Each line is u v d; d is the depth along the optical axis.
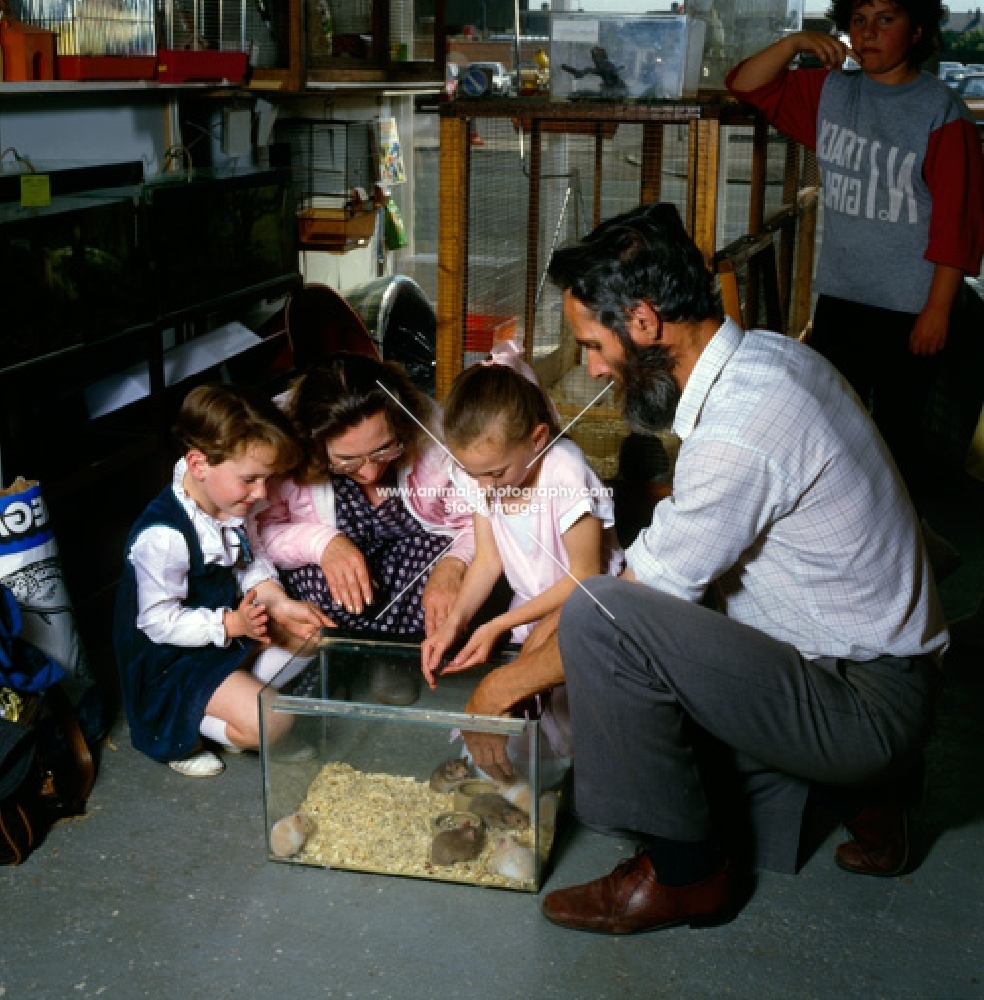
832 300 3.30
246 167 3.60
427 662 2.23
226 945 1.87
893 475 1.81
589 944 1.88
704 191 3.23
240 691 2.29
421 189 8.88
